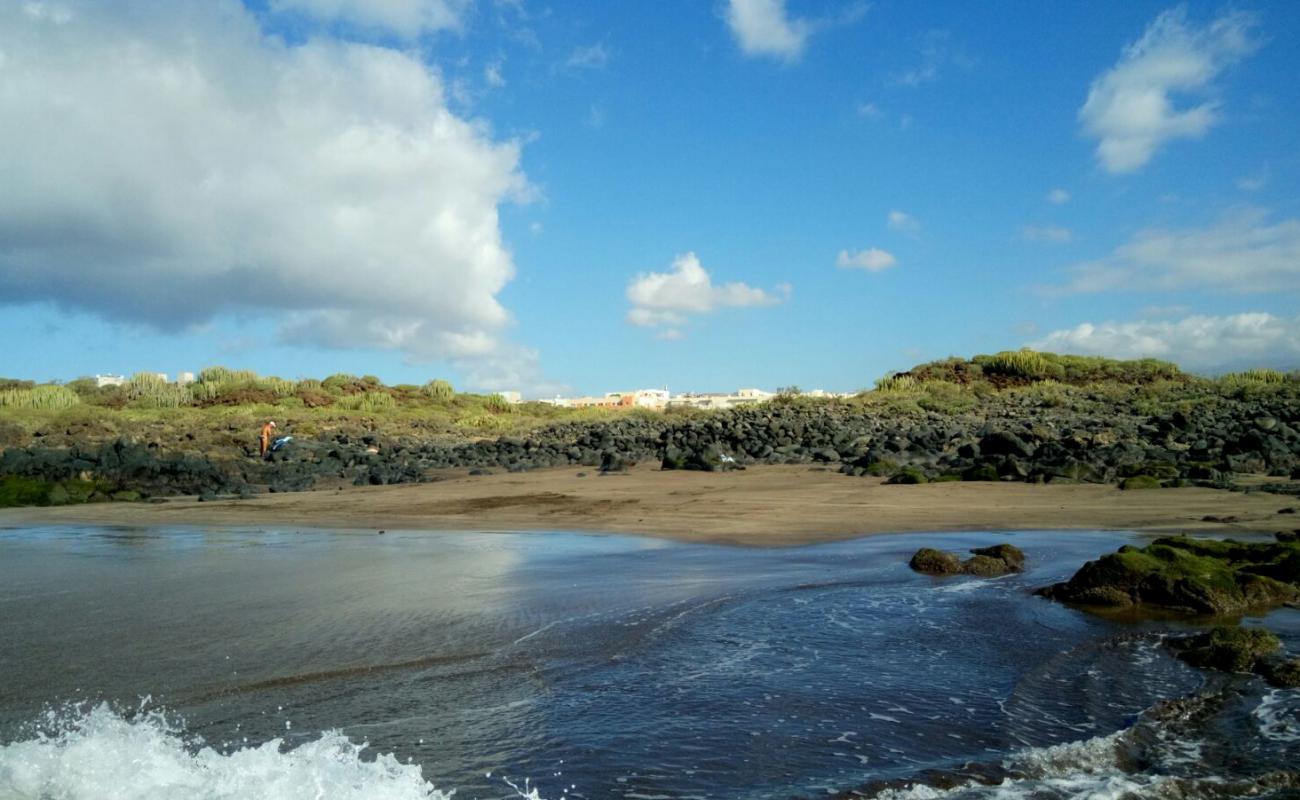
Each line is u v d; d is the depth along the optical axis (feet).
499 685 22.12
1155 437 86.58
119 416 136.98
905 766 17.65
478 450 112.98
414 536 51.16
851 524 50.83
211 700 21.07
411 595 32.83
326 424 143.95
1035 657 24.45
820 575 36.04
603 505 63.46
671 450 89.30
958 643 25.82
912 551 41.68
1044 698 21.45
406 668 23.47
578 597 32.17
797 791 16.51
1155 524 46.98
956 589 32.94
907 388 146.61
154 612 30.12
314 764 17.29
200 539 50.62
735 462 86.58
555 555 42.88
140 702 20.92
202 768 17.20
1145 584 30.37
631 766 17.51
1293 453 73.51
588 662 24.00
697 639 26.27
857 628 27.45
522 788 16.53
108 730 18.98
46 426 120.26
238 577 37.09
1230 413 98.17
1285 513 48.44
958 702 21.09
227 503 72.13
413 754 18.01
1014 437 78.38
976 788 16.81
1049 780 17.21
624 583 34.88
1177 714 20.51
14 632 27.35
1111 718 20.26
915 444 89.04
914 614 29.14
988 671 23.31
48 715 20.02
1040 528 47.42
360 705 20.72
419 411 171.01
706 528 51.24
